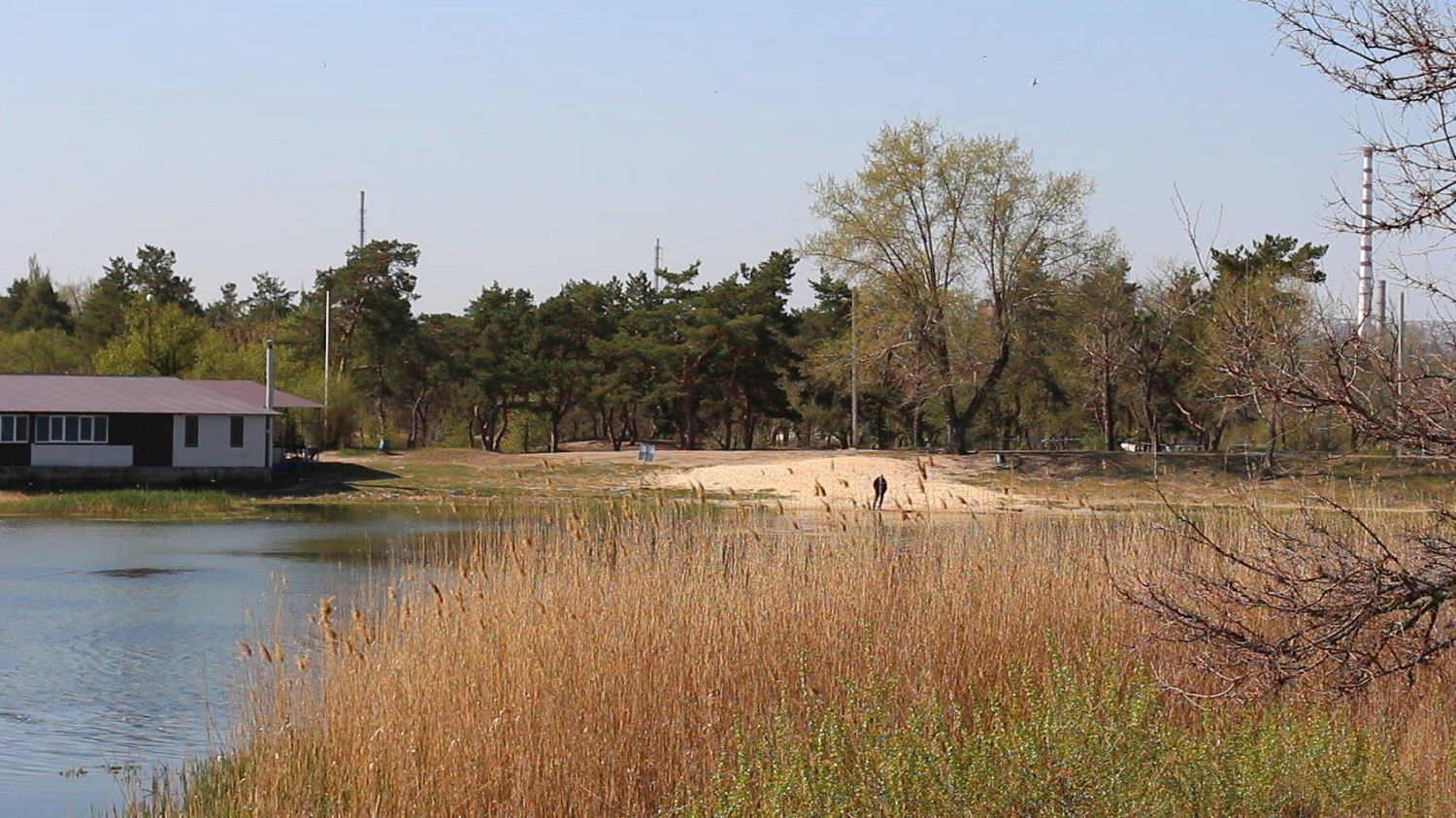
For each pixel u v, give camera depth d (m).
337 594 24.39
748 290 77.12
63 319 107.56
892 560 14.00
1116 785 7.93
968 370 58.72
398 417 98.38
